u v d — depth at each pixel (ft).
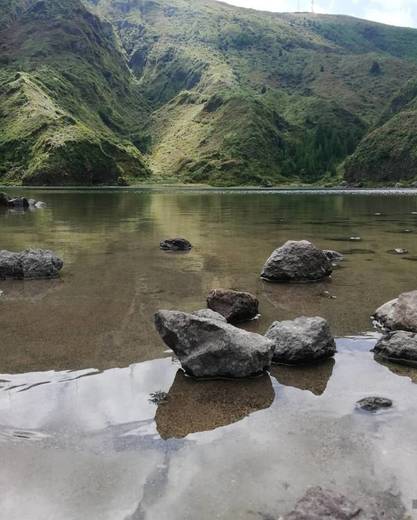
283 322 22.29
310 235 62.85
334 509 10.96
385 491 12.01
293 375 19.30
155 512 11.28
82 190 322.75
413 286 34.17
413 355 20.30
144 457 13.46
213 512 11.29
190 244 52.31
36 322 25.93
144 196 212.43
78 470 12.85
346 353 21.58
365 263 42.75
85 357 20.92
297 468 12.94
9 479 12.46
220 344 19.10
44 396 17.26
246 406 16.62
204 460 13.32
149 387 18.12
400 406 16.51
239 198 193.57
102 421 15.53
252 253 47.96
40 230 67.51
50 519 11.06
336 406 16.56
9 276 36.99
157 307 28.78
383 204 146.82
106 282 35.35
